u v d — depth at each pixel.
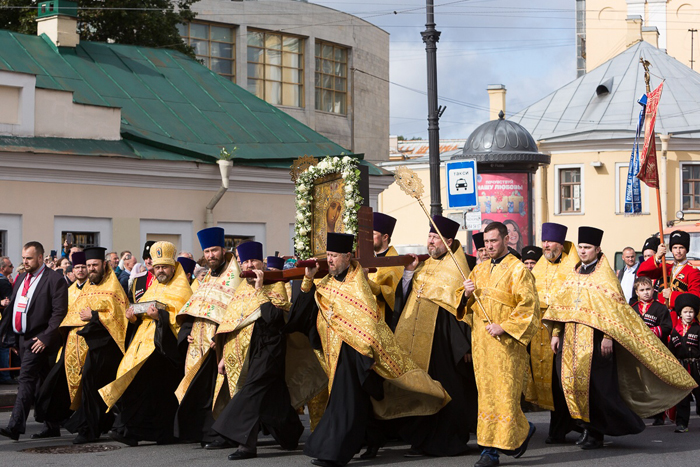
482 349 9.15
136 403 10.69
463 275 9.93
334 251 9.23
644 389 10.18
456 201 17.09
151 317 10.70
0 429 10.71
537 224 37.62
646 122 14.15
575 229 37.34
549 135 40.00
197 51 45.94
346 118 51.72
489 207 20.25
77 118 22.05
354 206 9.76
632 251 15.06
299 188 10.55
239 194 24.45
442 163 39.09
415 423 9.75
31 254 11.17
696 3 54.62
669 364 10.04
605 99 40.62
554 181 37.56
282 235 25.33
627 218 36.78
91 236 22.00
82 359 11.19
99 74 25.56
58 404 11.43
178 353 10.63
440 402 9.64
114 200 22.17
